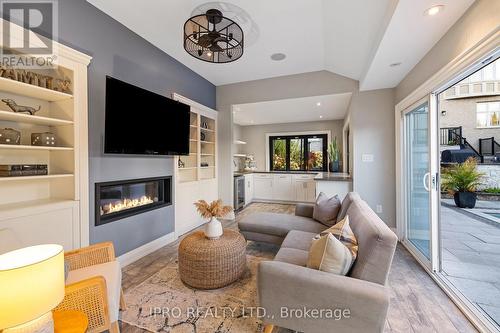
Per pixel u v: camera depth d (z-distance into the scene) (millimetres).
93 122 2330
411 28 1978
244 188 5957
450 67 1908
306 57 3447
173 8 2357
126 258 2684
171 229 3449
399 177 3400
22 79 1814
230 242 2195
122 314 1776
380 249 1303
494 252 2877
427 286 2166
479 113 6824
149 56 3033
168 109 3182
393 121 3570
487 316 1688
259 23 2576
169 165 3420
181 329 1620
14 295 829
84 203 2203
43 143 1986
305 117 6230
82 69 2174
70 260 1652
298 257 1798
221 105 4703
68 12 2111
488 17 1495
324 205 2840
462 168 5500
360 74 3549
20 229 1783
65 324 1107
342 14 2256
